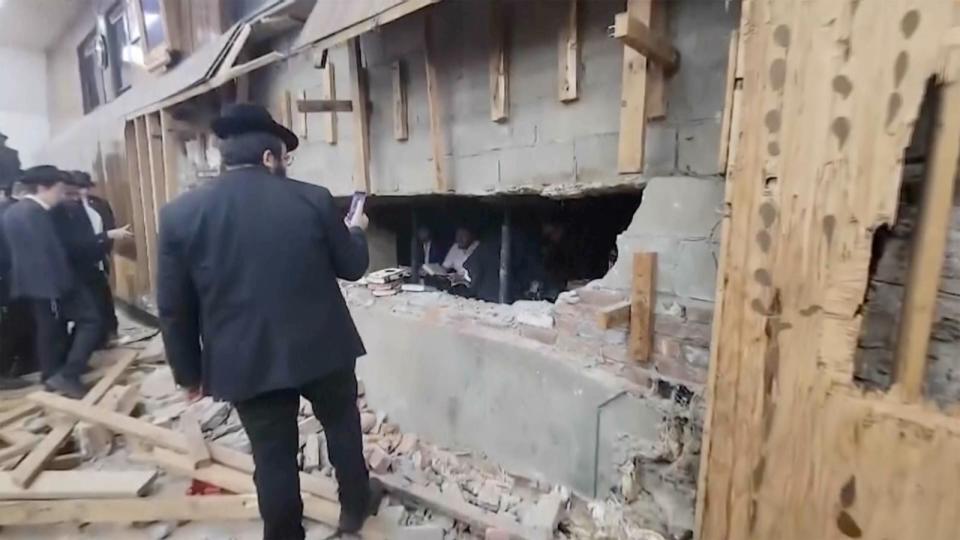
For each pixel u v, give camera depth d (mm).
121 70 6055
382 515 1934
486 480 2088
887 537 1054
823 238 1058
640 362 1686
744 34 1118
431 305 2613
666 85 1585
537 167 2016
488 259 2893
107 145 5453
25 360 3355
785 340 1134
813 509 1139
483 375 2170
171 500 1938
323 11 2400
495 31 2051
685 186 1548
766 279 1144
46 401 2594
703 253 1525
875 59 958
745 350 1196
